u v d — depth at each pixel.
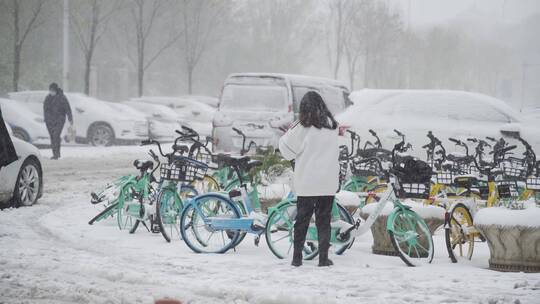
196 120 103.75
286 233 28.64
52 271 20.80
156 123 85.06
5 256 22.61
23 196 34.94
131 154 70.62
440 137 41.44
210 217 24.97
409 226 24.42
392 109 42.12
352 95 43.56
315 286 19.30
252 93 47.19
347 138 41.44
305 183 22.72
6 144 31.77
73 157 66.69
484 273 21.89
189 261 23.06
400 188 24.14
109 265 21.53
